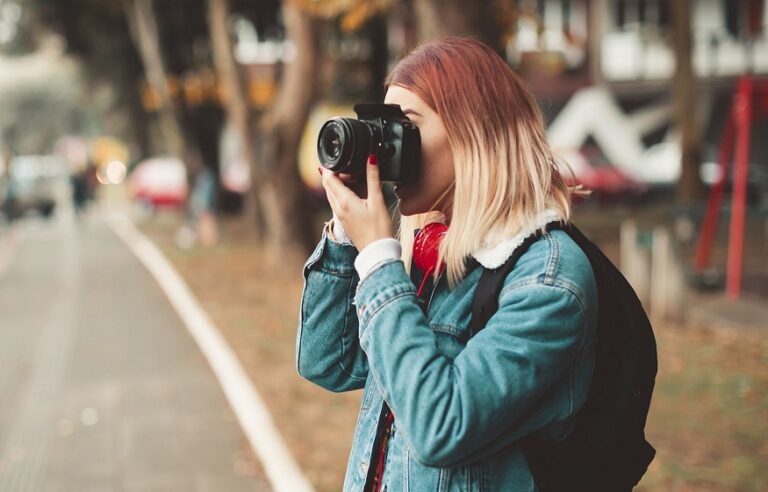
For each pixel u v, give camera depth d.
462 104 1.41
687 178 17.45
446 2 6.83
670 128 31.75
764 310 9.16
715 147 30.02
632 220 20.08
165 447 5.25
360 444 1.53
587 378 1.39
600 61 30.73
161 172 30.00
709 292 10.37
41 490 4.56
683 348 7.34
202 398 6.43
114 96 34.47
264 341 8.32
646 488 4.16
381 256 1.38
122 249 18.66
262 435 5.21
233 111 13.77
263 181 13.19
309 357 1.63
